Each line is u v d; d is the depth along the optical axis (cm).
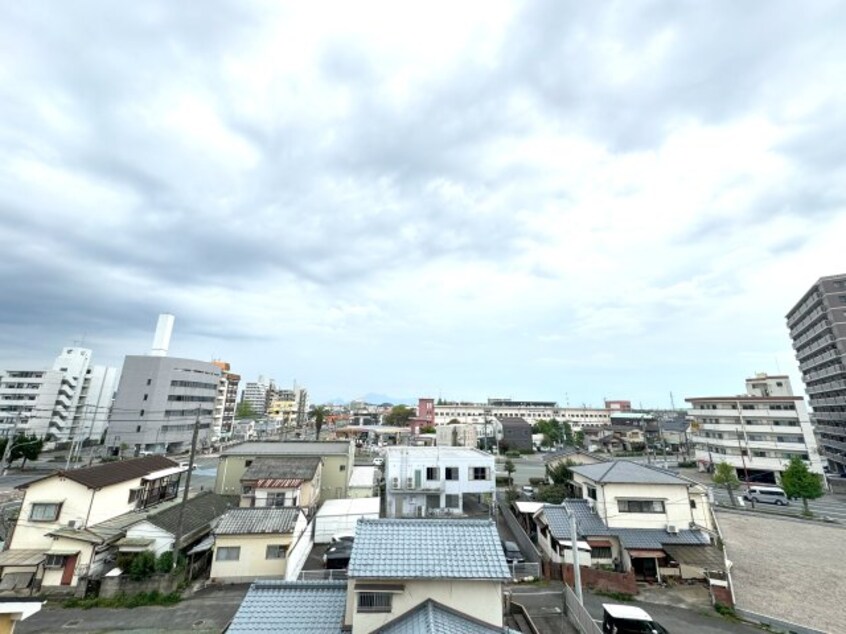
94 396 8181
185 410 7394
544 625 1742
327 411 12938
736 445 5894
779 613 1973
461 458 3709
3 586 2112
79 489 2436
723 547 2406
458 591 1094
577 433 9706
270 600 1189
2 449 5091
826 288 5950
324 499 3800
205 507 2905
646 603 2025
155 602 1977
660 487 2547
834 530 3381
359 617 1063
